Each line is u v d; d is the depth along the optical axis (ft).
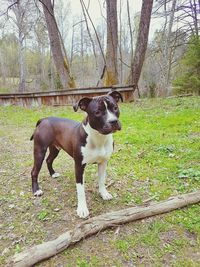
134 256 2.45
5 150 5.82
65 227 2.92
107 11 12.40
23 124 8.36
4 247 2.68
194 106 9.07
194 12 18.51
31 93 11.70
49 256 2.45
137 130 6.70
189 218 2.91
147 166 4.42
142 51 12.64
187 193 3.41
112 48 12.59
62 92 11.48
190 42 14.70
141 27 12.34
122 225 2.84
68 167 4.59
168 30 21.50
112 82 12.78
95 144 2.94
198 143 5.30
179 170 4.09
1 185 4.04
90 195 3.53
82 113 9.21
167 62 22.67
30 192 3.75
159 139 5.77
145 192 3.56
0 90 30.58
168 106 9.61
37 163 3.59
